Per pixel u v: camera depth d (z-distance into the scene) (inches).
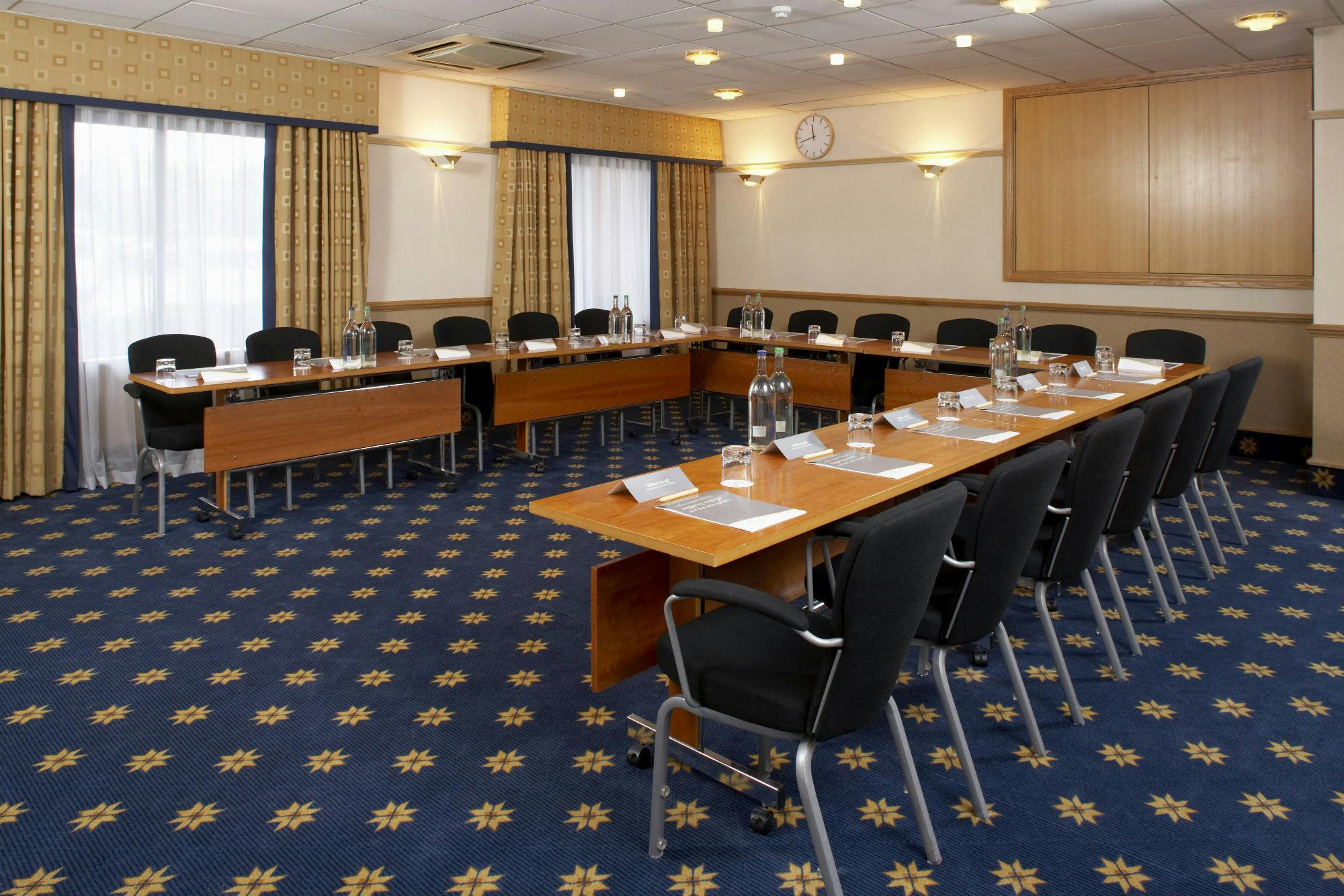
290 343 245.1
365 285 288.0
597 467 260.4
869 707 83.0
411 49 255.1
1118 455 112.7
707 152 388.5
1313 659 138.9
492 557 186.4
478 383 277.9
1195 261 282.7
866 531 73.8
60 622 153.4
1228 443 175.6
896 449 132.0
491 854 94.8
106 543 194.4
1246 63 265.6
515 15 219.5
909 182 342.3
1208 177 276.7
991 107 319.0
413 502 225.3
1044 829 98.3
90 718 122.3
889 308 354.6
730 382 309.1
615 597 102.0
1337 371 225.9
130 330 245.1
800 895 88.4
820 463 124.8
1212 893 88.3
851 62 271.3
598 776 109.2
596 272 359.3
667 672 92.7
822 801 103.9
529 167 327.6
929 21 223.0
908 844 96.0
